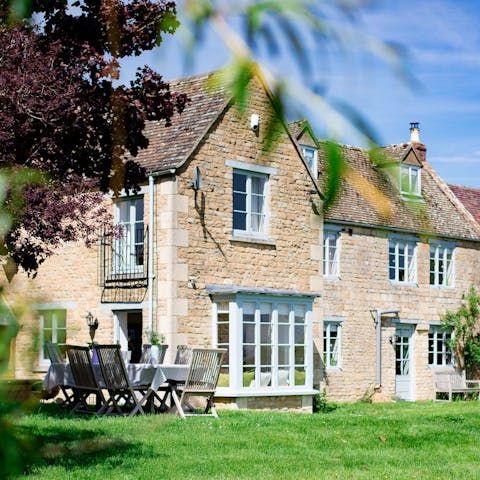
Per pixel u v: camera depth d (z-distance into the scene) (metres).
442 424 16.06
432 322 29.06
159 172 20.12
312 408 21.77
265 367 20.83
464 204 33.16
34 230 14.46
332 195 1.15
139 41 13.02
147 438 12.12
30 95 13.70
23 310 1.12
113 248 21.17
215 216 20.86
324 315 25.66
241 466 10.72
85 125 14.41
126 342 21.08
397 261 28.14
